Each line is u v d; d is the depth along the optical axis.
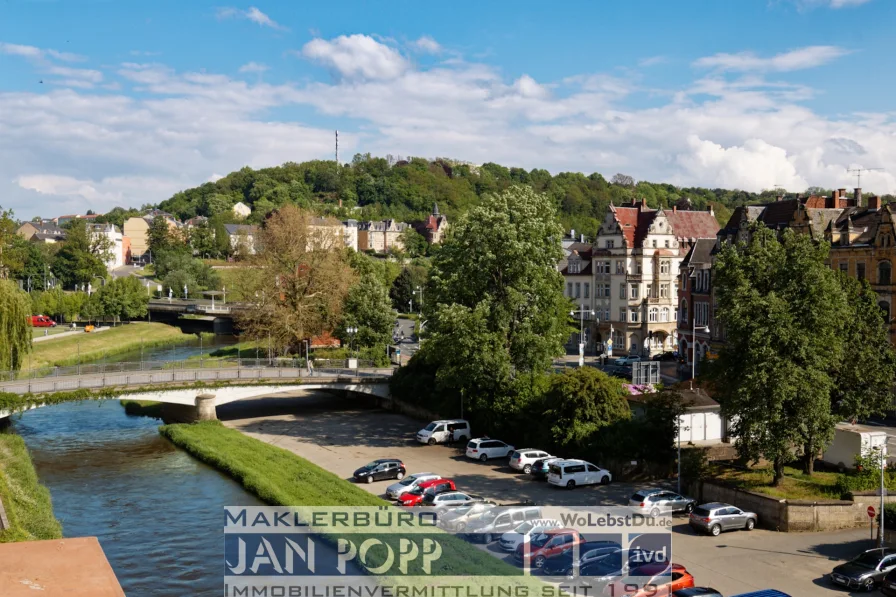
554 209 74.00
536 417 67.12
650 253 121.00
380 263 193.62
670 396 60.00
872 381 53.38
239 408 92.88
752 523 46.94
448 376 69.81
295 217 106.12
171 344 156.38
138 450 71.75
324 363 97.25
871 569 37.69
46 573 18.84
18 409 71.69
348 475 61.22
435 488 53.41
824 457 56.34
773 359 47.28
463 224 71.81
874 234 72.88
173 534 48.47
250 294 107.56
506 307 69.19
